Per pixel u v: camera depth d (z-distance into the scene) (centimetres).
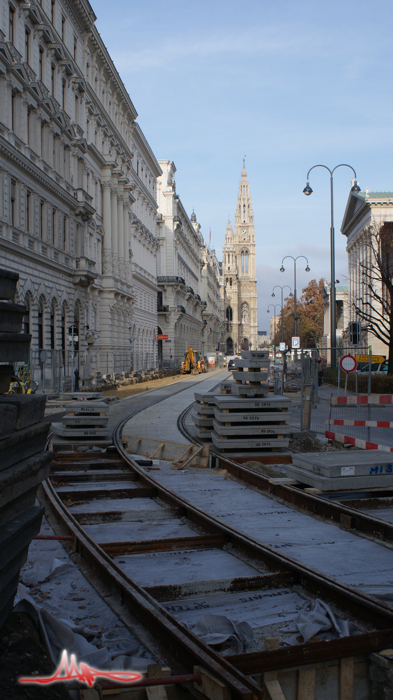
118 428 1830
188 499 980
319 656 416
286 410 1398
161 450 1467
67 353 3653
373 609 477
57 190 3331
